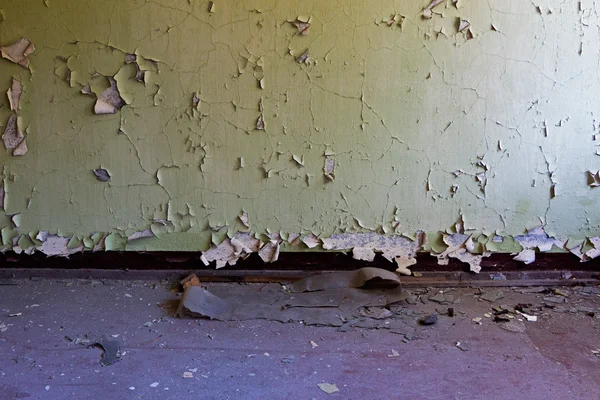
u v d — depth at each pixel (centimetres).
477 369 207
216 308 258
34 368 204
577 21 267
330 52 271
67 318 250
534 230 289
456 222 288
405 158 282
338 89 275
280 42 271
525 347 224
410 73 273
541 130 278
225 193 287
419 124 278
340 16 268
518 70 272
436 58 271
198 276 296
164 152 283
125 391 190
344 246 292
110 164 285
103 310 260
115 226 292
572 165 281
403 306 267
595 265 296
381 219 289
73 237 294
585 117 276
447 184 284
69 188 288
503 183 283
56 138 283
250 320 250
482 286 290
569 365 210
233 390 191
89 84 277
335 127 279
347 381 198
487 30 269
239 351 221
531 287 290
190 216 290
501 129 278
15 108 280
